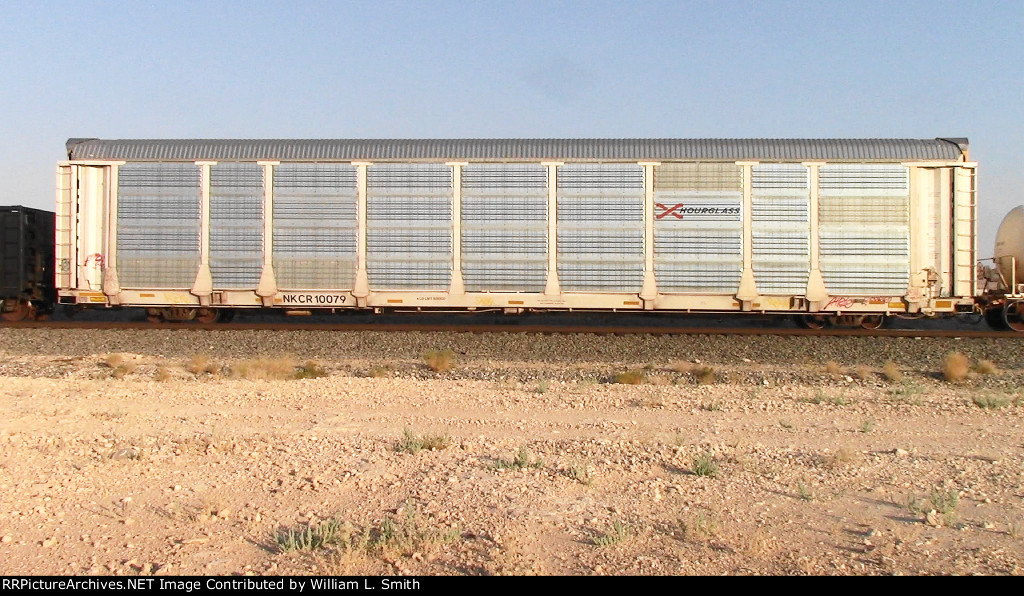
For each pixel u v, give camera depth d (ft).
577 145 66.18
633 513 20.88
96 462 25.53
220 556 17.60
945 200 65.36
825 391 45.11
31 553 17.67
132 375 49.83
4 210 72.90
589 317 78.69
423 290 66.13
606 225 65.46
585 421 34.30
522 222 65.57
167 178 66.74
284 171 66.39
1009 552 18.12
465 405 38.47
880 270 65.00
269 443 28.40
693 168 65.31
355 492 22.38
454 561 17.33
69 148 67.77
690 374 51.80
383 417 34.73
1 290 72.64
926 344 60.23
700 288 65.36
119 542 18.42
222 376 49.85
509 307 66.03
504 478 23.77
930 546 18.53
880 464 26.25
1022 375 51.75
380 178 66.08
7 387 43.29
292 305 66.64
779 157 65.31
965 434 32.01
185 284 66.59
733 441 30.19
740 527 19.84
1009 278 70.33
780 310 65.41
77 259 67.00
